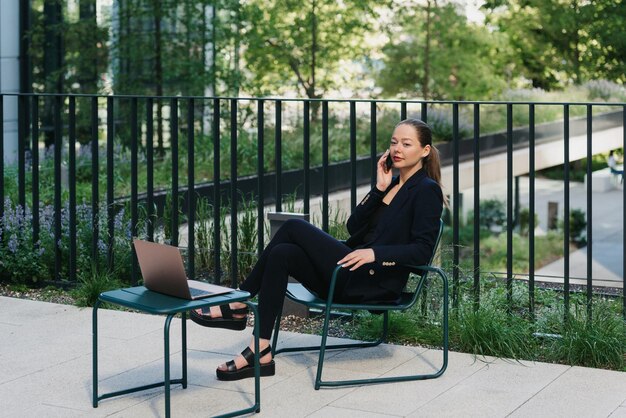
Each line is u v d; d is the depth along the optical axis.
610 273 17.14
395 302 4.61
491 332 5.07
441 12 19.66
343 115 17.95
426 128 4.69
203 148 14.45
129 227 6.73
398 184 4.80
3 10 14.95
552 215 20.72
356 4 19.23
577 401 4.32
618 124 18.42
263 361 4.61
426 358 4.98
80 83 15.80
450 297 5.55
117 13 15.91
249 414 4.17
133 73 16.12
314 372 4.75
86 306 6.09
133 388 4.44
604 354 4.84
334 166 13.90
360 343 5.20
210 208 7.53
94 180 6.63
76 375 4.74
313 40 19.09
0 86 14.96
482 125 18.61
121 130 15.82
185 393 4.45
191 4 15.97
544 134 18.03
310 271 4.60
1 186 6.80
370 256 4.44
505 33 19.75
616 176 21.44
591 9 19.39
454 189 5.61
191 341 5.31
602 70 19.47
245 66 19.16
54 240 6.73
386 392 4.45
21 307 6.09
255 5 18.03
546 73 19.77
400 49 19.81
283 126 16.64
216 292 4.16
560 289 6.23
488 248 19.91
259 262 4.64
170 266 4.01
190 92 16.23
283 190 13.45
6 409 4.27
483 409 4.22
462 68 19.80
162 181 12.33
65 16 15.68
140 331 5.52
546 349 5.05
